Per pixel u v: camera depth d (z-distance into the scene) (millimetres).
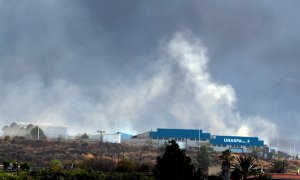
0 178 89125
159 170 89188
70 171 106125
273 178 102375
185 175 88625
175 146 90500
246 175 103812
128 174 109688
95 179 104000
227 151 108812
